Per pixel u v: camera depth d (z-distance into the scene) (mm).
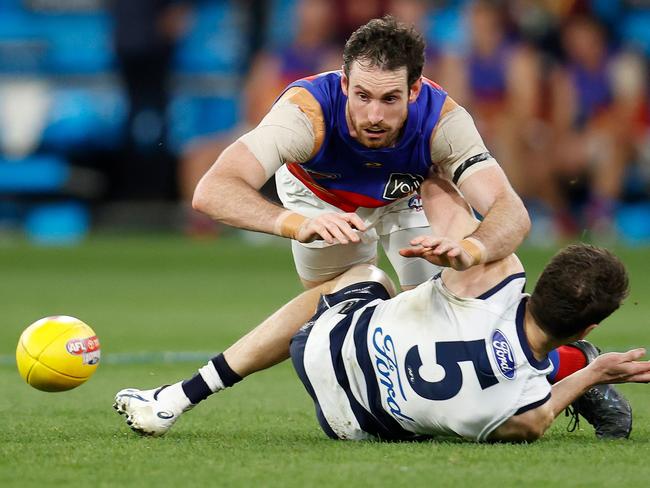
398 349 14695
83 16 65750
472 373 14469
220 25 64500
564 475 13430
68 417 18438
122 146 65938
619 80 62062
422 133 16219
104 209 68125
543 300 14281
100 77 65562
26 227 67750
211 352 28438
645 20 62812
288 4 63875
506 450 14641
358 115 15680
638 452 14758
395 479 13188
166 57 63562
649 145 62969
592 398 15969
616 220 63438
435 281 14820
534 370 14602
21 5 65812
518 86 59938
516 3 60500
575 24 61281
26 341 16438
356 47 15469
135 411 16141
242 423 17891
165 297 42812
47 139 65938
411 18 58062
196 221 65812
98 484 13047
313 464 13977
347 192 17203
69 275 50875
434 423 14812
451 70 59281
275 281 48625
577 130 61719
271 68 59125
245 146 15719
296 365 15555
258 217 15172
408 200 18469
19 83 65625
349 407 15234
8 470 13766
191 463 14117
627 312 37688
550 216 62188
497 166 16219
